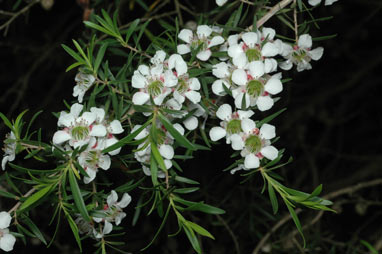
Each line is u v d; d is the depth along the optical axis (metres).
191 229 0.27
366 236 0.46
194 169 0.42
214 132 0.28
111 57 0.35
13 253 0.45
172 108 0.28
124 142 0.26
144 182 0.34
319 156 0.56
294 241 0.39
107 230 0.29
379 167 0.49
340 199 0.45
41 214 0.41
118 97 0.29
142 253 0.47
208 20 0.35
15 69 0.47
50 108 0.41
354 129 0.57
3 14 0.39
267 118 0.28
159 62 0.28
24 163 0.37
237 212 0.43
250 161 0.27
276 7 0.30
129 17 0.39
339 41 0.53
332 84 0.54
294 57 0.31
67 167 0.27
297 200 0.27
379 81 0.53
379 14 0.53
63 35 0.42
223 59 0.29
